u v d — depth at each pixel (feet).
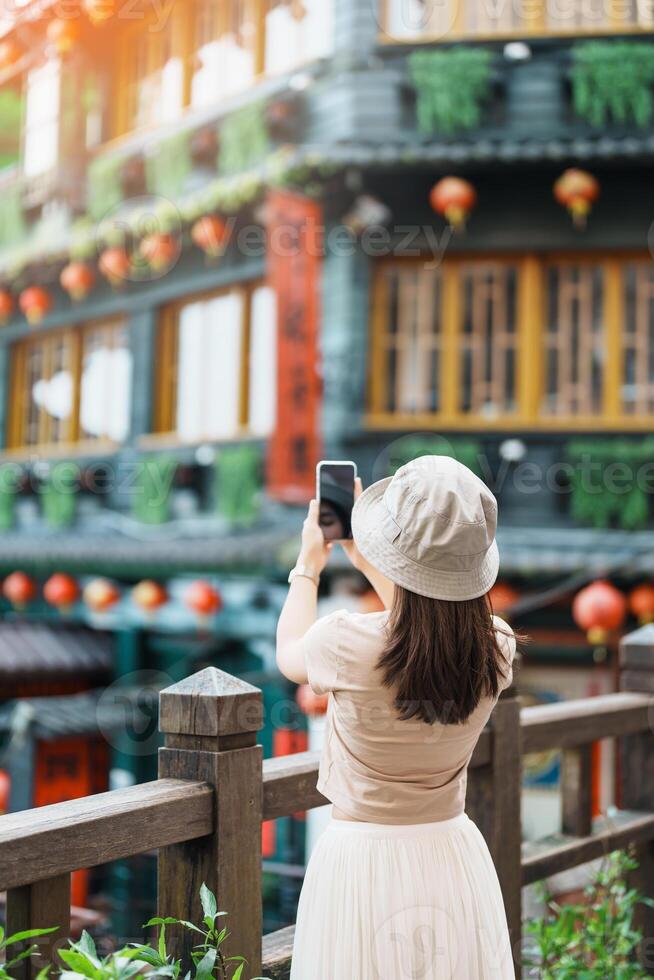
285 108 26.14
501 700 8.31
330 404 24.82
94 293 31.65
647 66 24.45
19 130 34.50
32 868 4.97
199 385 28.86
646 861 10.43
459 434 24.61
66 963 5.19
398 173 24.97
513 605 23.02
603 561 22.47
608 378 24.72
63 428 33.17
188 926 5.68
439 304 25.40
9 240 33.40
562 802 9.63
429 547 5.22
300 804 6.64
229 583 27.30
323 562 6.20
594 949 8.89
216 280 27.99
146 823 5.55
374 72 25.62
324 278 25.25
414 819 5.57
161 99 30.09
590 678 24.47
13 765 27.20
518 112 25.12
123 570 28.66
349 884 5.48
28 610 32.83
